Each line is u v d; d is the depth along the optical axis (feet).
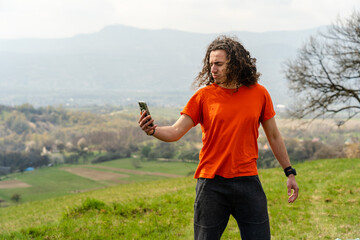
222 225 8.36
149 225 18.72
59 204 48.42
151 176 299.38
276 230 17.62
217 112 8.27
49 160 425.28
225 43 8.48
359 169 40.01
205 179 8.40
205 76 9.37
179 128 8.48
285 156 9.02
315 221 18.78
